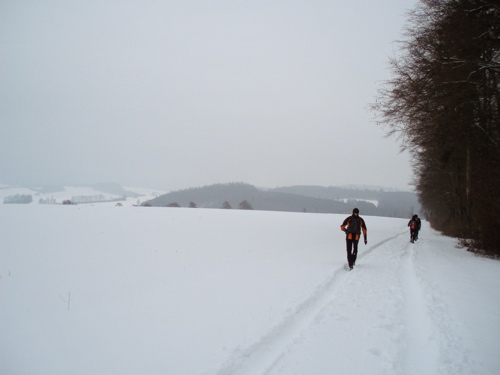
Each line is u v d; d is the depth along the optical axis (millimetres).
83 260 9438
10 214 22297
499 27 9977
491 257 11586
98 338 4246
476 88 10703
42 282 7062
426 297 5723
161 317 5000
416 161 32000
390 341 4008
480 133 12617
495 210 12320
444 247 15117
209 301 5797
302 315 5074
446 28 11180
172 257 10461
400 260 10359
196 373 3338
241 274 8070
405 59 12992
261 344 4035
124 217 24391
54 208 30297
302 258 10656
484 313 4918
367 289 6480
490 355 3588
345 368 3371
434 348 3781
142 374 3328
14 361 3619
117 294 6301
